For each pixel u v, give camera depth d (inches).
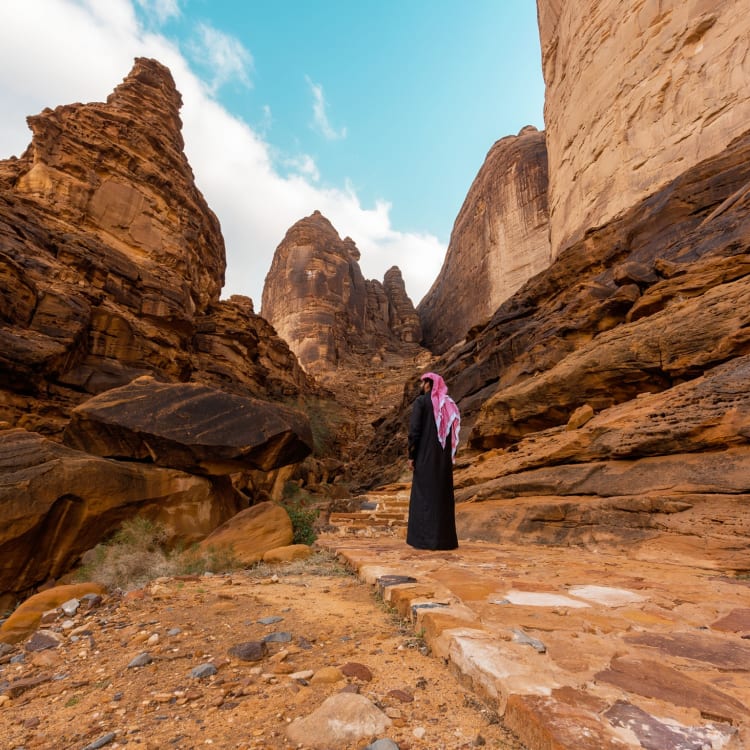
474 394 711.7
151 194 856.9
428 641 93.0
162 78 1039.0
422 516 217.2
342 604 128.4
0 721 66.1
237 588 148.4
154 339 683.4
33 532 144.7
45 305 505.7
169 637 99.9
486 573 150.3
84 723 64.2
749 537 164.4
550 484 289.0
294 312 2289.6
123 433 196.4
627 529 212.7
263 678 76.8
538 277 691.4
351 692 71.1
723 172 454.0
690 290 357.7
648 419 263.0
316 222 2748.5
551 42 932.6
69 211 731.4
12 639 105.4
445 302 2214.6
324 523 436.5
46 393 484.1
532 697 59.3
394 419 1074.7
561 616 97.9
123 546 164.4
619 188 652.1
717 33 541.3
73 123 794.2
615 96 686.5
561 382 399.9
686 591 123.7
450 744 55.8
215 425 209.8
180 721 63.6
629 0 681.6
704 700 58.7
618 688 62.4
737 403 219.1
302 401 1087.0
